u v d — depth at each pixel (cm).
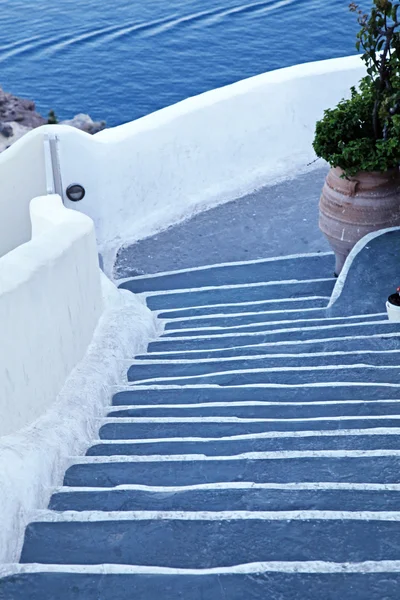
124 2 5903
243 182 1134
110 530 421
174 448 518
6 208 1009
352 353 664
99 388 606
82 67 5175
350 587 356
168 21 5553
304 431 521
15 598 371
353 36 5162
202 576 370
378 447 497
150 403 607
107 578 376
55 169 981
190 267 1005
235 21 5466
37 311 535
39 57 5288
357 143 803
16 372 509
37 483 471
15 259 539
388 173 831
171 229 1076
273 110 1127
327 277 940
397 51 770
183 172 1091
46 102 4825
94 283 680
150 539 411
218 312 872
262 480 466
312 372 629
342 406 563
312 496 436
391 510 421
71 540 420
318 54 5094
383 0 748
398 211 848
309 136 1166
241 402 579
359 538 395
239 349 702
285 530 405
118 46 5378
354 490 438
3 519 427
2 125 4081
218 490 449
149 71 5112
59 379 583
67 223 636
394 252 837
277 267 977
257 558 392
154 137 1050
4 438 497
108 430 561
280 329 754
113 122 4678
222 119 1095
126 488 461
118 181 1038
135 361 683
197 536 409
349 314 793
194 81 5012
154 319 825
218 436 538
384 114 773
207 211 1105
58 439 518
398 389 589
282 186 1146
